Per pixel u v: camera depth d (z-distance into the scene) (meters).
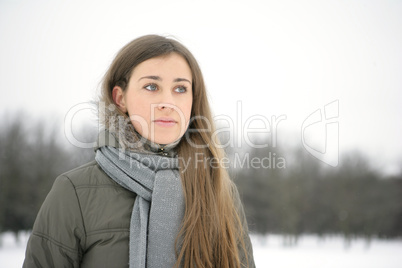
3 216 20.33
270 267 9.95
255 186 23.70
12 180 20.64
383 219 24.86
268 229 23.39
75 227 1.12
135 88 1.21
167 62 1.22
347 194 25.00
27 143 21.34
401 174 25.58
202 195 1.27
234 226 1.36
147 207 1.18
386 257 13.52
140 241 1.11
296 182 24.12
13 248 14.13
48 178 20.67
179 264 1.15
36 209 20.55
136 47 1.25
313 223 24.55
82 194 1.16
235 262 1.29
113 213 1.15
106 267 1.10
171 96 1.22
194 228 1.21
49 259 1.10
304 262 11.39
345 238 23.23
